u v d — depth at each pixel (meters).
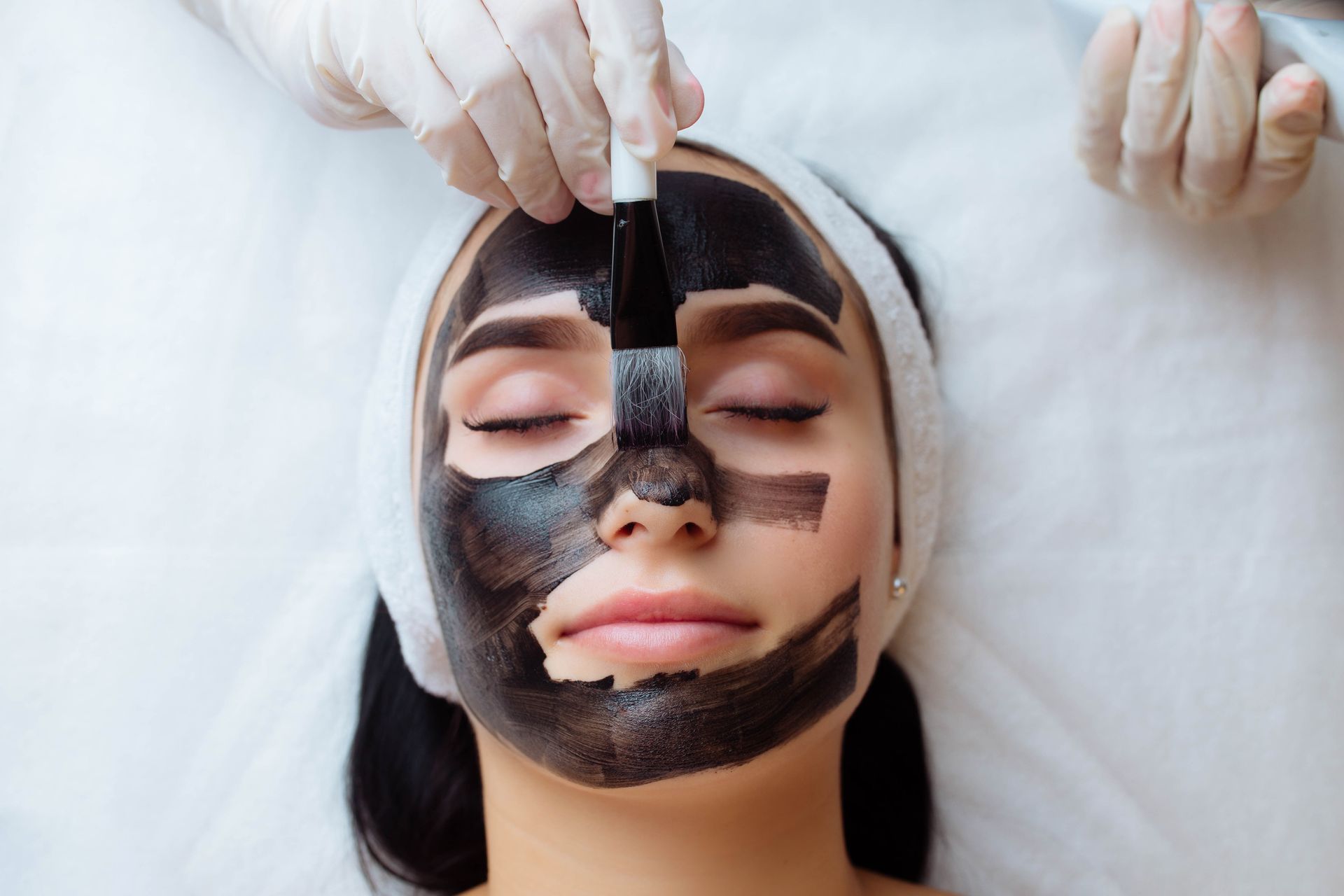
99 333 1.14
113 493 1.14
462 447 0.85
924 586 1.18
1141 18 1.04
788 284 0.87
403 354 0.93
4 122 1.15
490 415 0.83
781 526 0.80
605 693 0.76
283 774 1.13
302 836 1.13
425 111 0.83
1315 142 1.03
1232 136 1.02
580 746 0.78
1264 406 1.17
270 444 1.15
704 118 1.18
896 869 1.16
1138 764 1.16
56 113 1.15
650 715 0.76
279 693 1.14
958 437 1.18
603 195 0.82
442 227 0.96
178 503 1.14
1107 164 1.13
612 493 0.76
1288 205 1.17
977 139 1.18
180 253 1.16
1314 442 1.17
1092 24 1.09
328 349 1.16
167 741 1.12
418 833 1.13
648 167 0.75
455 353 0.87
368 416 0.98
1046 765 1.17
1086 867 1.16
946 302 1.19
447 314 0.90
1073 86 1.18
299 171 1.17
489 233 0.90
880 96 1.19
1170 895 1.15
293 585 1.15
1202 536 1.17
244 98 1.16
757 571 0.78
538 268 0.84
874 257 0.98
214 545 1.14
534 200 0.84
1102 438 1.18
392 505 0.95
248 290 1.16
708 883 0.85
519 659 0.80
